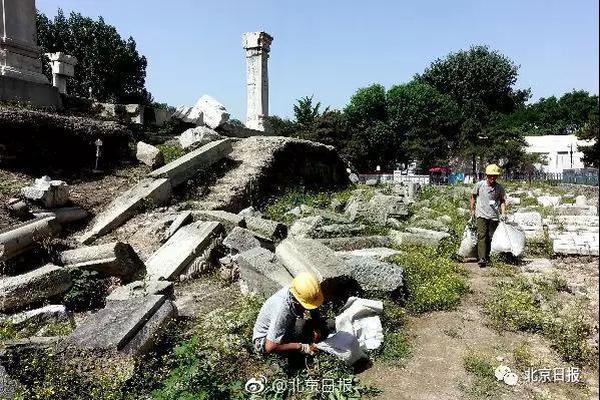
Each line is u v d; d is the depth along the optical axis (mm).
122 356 4094
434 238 8625
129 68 41219
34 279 5672
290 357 4262
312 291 4109
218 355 4336
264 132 21141
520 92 67000
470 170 44719
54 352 4102
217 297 6215
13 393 3561
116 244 6504
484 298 6281
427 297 5902
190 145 13742
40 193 8617
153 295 5031
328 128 44062
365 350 4633
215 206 10289
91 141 11727
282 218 10812
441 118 49062
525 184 26734
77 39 39500
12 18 12695
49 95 13523
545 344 4953
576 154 44969
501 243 8117
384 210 10734
